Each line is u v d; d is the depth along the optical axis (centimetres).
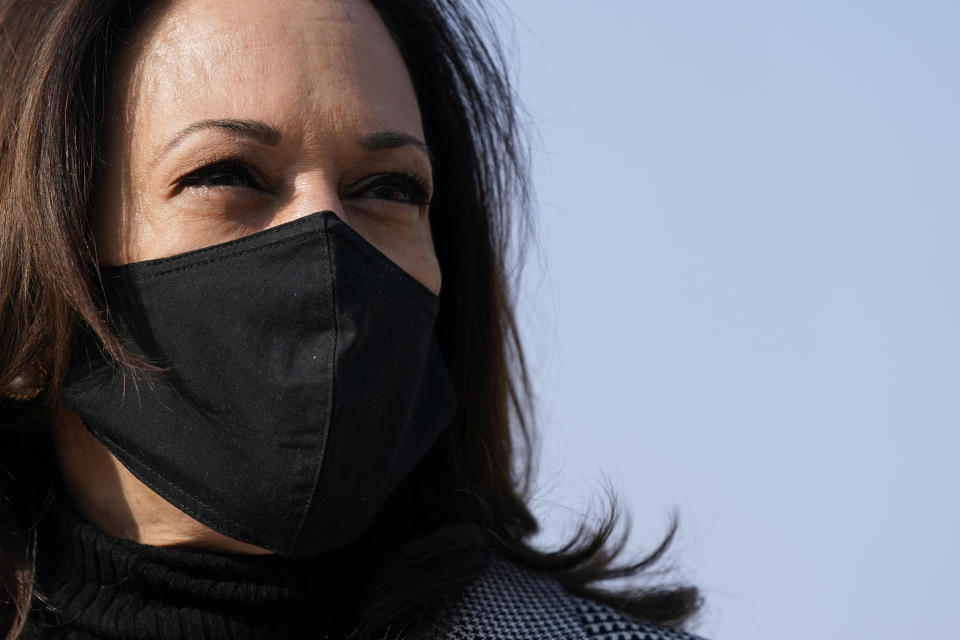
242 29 271
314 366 250
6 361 272
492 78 340
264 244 258
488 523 315
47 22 281
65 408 276
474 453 323
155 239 263
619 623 285
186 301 258
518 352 344
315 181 267
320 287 254
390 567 280
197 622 260
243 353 254
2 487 278
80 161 268
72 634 264
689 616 326
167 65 270
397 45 318
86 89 272
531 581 299
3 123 279
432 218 329
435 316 280
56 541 277
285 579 264
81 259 263
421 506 311
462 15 337
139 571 261
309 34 274
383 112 278
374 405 255
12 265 272
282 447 249
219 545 263
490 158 336
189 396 256
